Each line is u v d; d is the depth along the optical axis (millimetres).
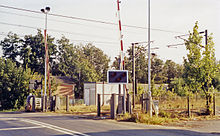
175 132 12570
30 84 25844
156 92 34219
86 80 63031
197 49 23484
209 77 23203
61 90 53750
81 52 85625
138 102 35375
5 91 38188
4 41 68562
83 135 10633
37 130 11953
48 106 27547
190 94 23953
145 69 77250
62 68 73562
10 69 39406
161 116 19922
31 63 66562
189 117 20422
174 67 88750
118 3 20562
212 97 23141
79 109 27984
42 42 68750
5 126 13352
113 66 77562
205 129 14547
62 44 74375
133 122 16531
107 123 15500
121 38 20656
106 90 43562
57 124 14375
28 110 26219
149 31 19078
